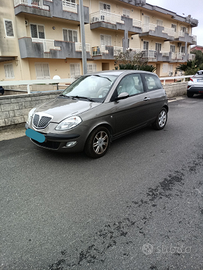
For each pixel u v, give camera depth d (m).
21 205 2.59
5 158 4.00
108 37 22.52
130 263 1.78
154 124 5.64
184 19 33.00
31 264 1.79
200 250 1.90
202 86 11.02
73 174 3.35
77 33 19.67
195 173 3.35
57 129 3.45
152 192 2.84
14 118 5.90
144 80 5.09
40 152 4.26
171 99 11.38
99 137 3.88
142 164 3.68
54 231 2.15
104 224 2.25
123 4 23.39
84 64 8.11
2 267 1.76
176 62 33.22
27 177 3.28
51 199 2.71
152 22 28.06
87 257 1.85
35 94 6.19
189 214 2.38
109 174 3.34
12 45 15.59
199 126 6.07
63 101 4.18
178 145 4.59
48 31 17.55
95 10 20.88
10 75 17.64
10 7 15.09
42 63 17.62
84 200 2.67
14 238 2.07
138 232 2.12
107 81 4.37
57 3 16.67
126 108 4.29
